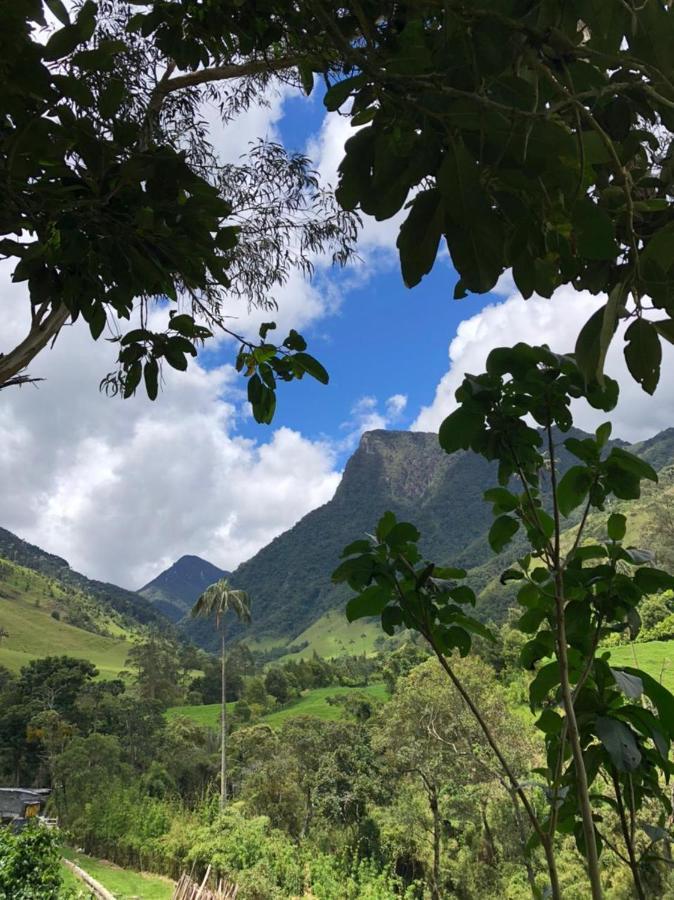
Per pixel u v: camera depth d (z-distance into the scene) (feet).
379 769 72.90
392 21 2.78
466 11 2.19
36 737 133.28
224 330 5.16
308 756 81.20
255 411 5.35
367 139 2.43
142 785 103.14
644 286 2.24
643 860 4.55
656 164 2.85
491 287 2.26
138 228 3.89
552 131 2.14
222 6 4.14
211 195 3.79
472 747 52.06
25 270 4.44
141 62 10.30
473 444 4.63
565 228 2.33
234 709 197.16
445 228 2.28
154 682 196.44
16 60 3.06
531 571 4.84
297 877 61.11
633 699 4.46
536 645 5.01
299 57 4.09
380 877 57.88
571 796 4.66
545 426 4.42
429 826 61.00
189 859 69.36
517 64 2.26
